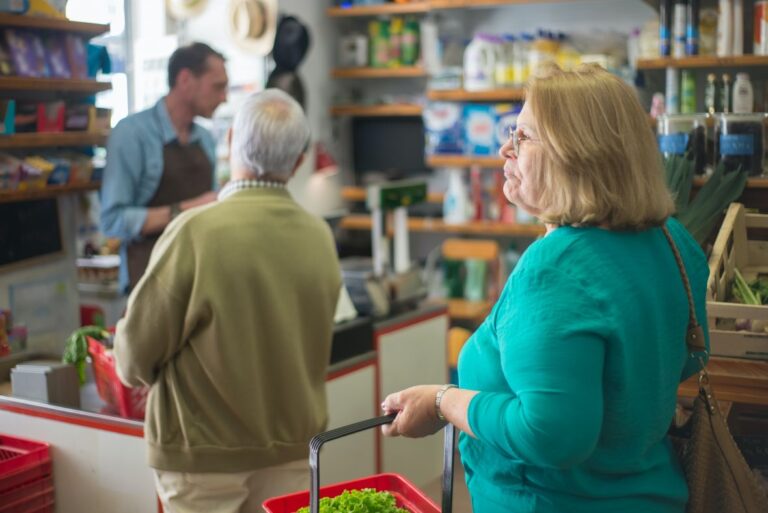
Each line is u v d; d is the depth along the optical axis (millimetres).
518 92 5656
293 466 2432
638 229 1405
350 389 3150
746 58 3344
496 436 1336
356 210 6703
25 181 3324
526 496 1444
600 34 5617
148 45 5387
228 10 5605
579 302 1302
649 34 4879
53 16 3404
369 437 3281
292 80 5754
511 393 1410
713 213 2221
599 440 1398
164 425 2312
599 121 1361
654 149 1415
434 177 6664
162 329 2236
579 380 1270
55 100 3598
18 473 2520
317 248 2439
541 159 1393
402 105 6395
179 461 2299
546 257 1353
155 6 5707
